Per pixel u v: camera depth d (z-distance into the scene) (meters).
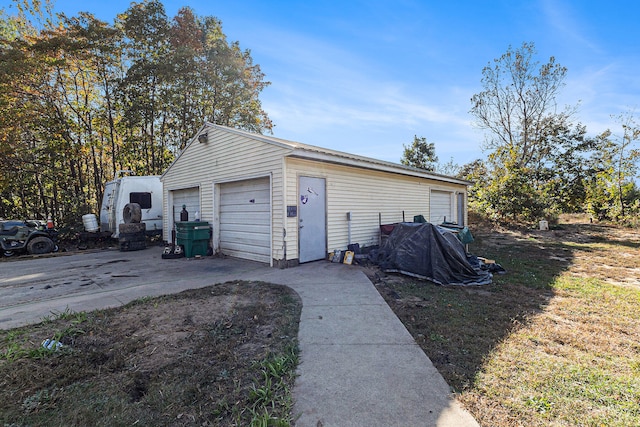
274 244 7.02
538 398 2.18
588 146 19.58
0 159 13.19
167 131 17.19
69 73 14.70
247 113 19.64
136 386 2.39
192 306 4.24
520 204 15.72
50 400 2.21
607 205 16.34
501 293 4.86
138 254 9.48
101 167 16.61
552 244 10.29
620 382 2.40
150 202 11.77
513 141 21.52
